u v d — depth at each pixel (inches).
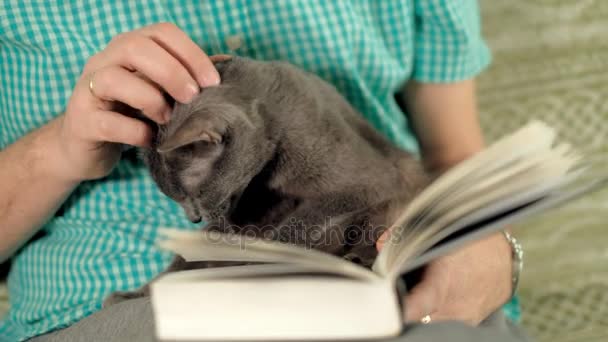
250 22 37.5
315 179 32.4
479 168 22.0
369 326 18.8
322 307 18.8
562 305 53.8
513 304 44.3
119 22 36.0
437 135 46.6
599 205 55.4
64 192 35.6
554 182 21.9
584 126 56.0
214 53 37.4
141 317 28.7
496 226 21.0
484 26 55.2
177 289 19.1
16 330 38.4
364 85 39.6
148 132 31.4
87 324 30.9
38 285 37.8
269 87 32.8
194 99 30.1
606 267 55.2
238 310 19.0
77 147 32.1
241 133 30.3
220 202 31.9
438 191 21.9
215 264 30.8
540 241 55.1
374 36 40.1
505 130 55.7
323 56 38.3
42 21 35.8
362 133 35.5
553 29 55.6
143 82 29.7
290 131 32.4
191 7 36.6
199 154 30.9
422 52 43.4
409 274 27.9
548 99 55.7
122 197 36.9
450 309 31.0
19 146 35.7
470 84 45.9
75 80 36.5
